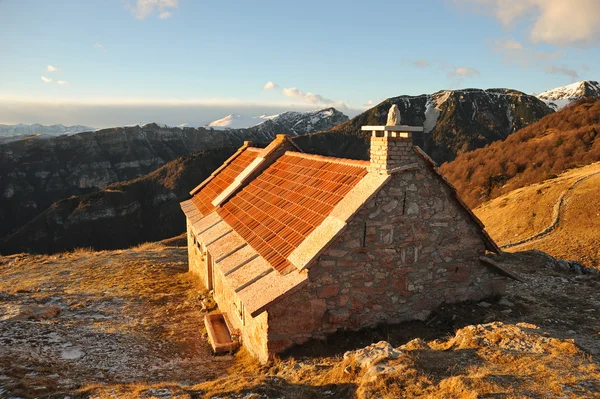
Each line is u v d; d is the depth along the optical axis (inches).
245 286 390.0
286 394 278.1
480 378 244.7
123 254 927.0
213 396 278.7
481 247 468.8
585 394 225.1
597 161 2126.0
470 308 455.5
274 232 465.7
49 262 831.7
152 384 333.1
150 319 529.3
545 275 654.5
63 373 344.8
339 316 394.6
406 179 415.2
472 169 2898.6
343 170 484.4
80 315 526.3
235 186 676.7
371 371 271.3
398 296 426.9
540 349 300.0
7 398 267.3
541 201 1653.5
